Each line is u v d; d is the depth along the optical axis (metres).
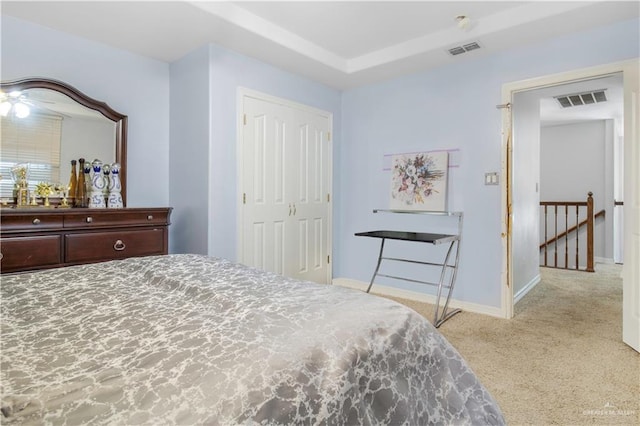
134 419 0.58
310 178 3.82
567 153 6.11
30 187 2.58
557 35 2.75
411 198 3.58
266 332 0.88
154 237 2.75
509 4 2.56
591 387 1.92
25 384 0.65
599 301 3.58
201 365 0.72
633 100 2.39
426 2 2.54
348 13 2.70
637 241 2.36
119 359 0.75
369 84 3.93
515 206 3.65
